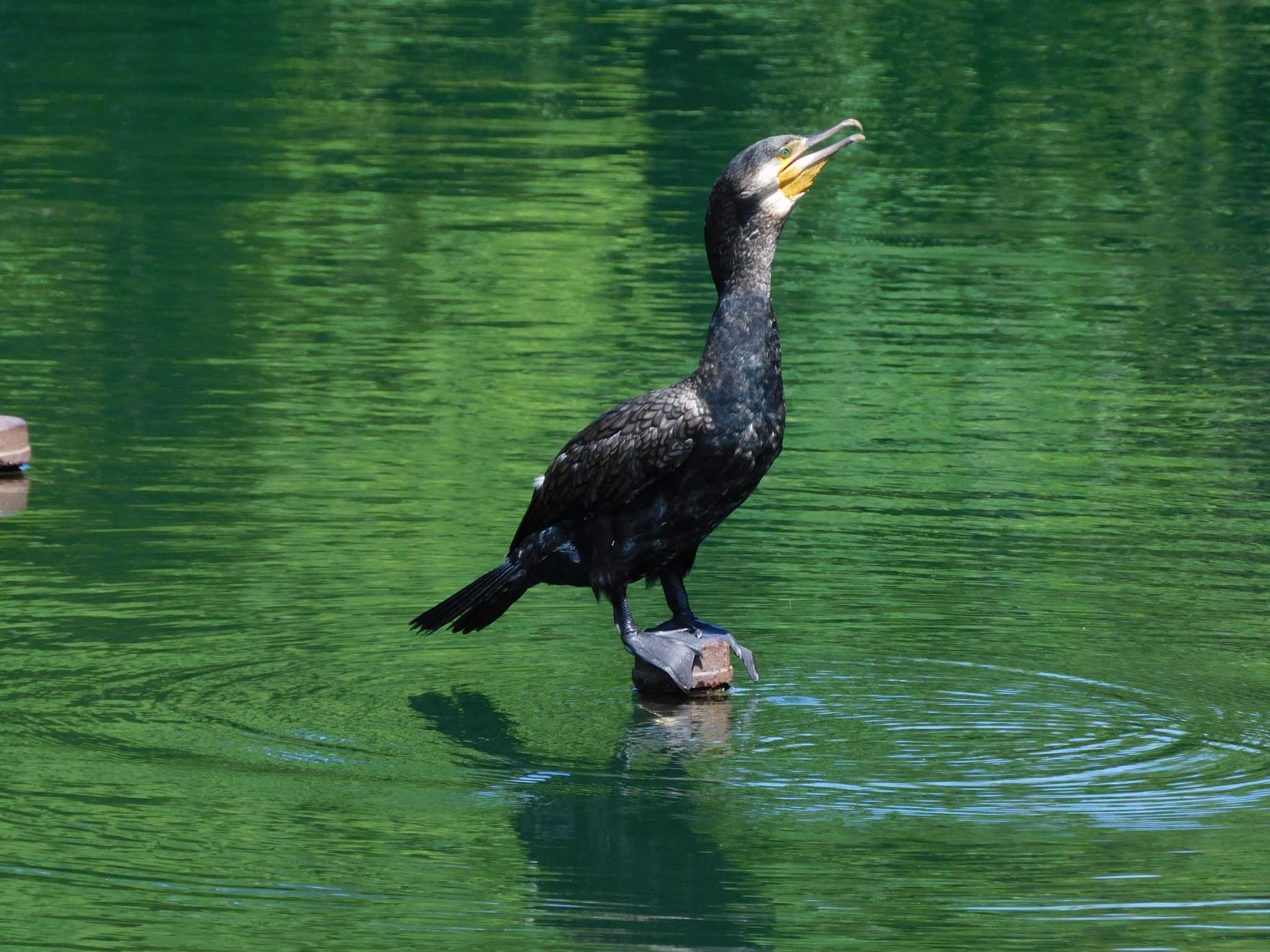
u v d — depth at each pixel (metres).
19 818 8.83
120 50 34.91
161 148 27.84
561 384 17.44
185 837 8.69
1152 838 8.83
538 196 25.48
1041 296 21.41
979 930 7.89
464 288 21.05
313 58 34.81
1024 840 8.80
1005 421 16.64
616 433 10.37
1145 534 13.59
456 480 14.50
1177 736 10.10
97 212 24.00
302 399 16.81
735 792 9.35
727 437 10.24
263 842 8.66
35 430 15.62
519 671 11.02
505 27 38.06
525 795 9.27
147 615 11.53
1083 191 26.98
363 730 10.04
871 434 16.08
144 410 16.31
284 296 20.48
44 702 10.23
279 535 13.09
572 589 12.55
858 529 13.57
